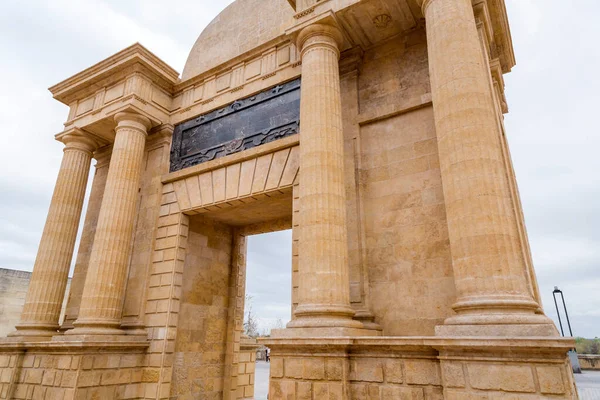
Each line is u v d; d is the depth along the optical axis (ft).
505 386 25.36
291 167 51.83
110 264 56.13
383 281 42.09
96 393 49.06
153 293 58.54
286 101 56.18
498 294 28.07
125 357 53.16
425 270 40.19
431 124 44.75
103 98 69.87
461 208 31.24
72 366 48.57
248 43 69.10
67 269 64.90
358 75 52.01
